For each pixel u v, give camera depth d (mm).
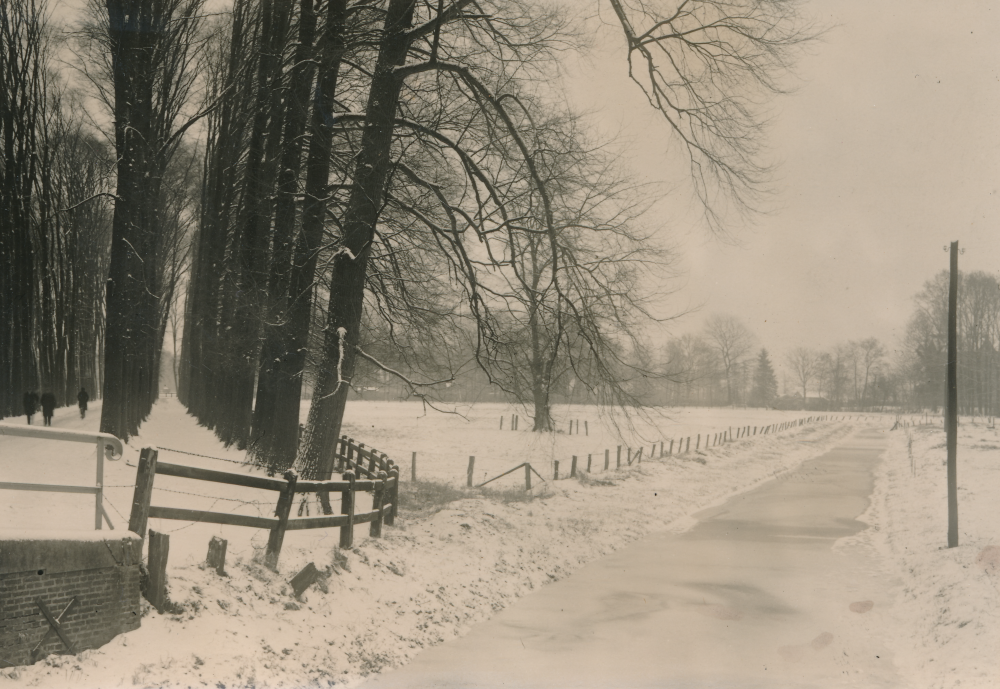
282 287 18828
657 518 19625
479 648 9336
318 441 14375
